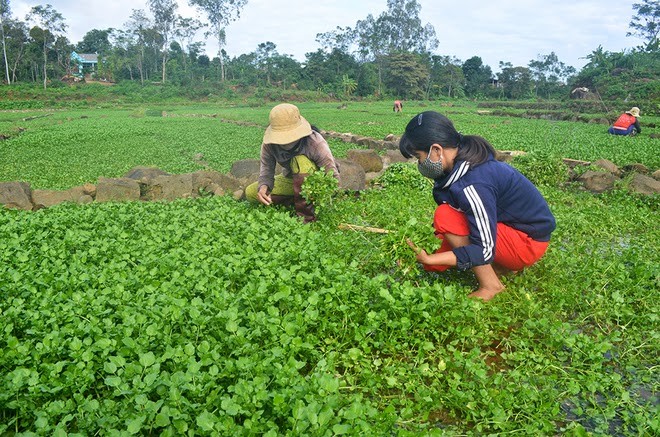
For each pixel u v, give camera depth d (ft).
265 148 21.53
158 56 308.40
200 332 10.70
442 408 9.90
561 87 272.10
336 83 273.75
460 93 288.51
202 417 7.80
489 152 13.25
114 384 8.67
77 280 13.29
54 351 9.93
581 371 10.70
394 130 78.02
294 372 9.25
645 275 14.39
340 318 11.83
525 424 9.16
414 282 14.78
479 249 12.84
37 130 91.09
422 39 322.34
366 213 22.47
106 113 165.48
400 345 11.28
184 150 59.00
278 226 17.87
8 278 13.28
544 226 13.66
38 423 8.10
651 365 11.36
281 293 11.66
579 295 13.88
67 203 24.38
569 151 49.21
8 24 262.26
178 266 14.30
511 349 11.93
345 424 8.02
